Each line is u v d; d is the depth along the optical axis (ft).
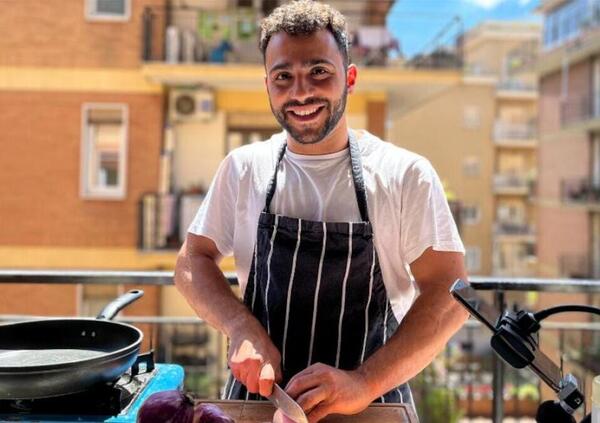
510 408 24.35
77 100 26.66
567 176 53.98
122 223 26.81
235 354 4.12
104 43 26.53
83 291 26.27
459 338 29.60
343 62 4.50
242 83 26.35
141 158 26.68
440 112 76.89
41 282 7.25
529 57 76.89
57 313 26.18
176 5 27.12
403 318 4.54
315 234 4.52
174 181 27.32
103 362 3.99
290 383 3.92
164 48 26.27
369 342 4.69
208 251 5.14
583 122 48.73
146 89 26.63
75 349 4.88
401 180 4.64
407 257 4.70
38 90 26.58
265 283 4.73
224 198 5.10
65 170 26.73
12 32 26.45
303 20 4.33
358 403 3.95
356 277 4.57
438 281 4.51
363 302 4.62
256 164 4.99
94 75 26.58
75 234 26.81
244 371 4.01
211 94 26.71
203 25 26.94
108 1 26.50
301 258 4.56
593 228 49.29
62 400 4.11
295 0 4.66
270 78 4.49
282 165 4.88
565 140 54.29
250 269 4.99
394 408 4.20
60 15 26.50
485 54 86.12
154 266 26.43
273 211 4.78
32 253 26.78
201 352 24.14
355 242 4.51
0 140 26.58
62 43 26.55
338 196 4.67
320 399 3.80
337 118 4.50
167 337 24.91
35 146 26.66
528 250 77.15
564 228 54.29
